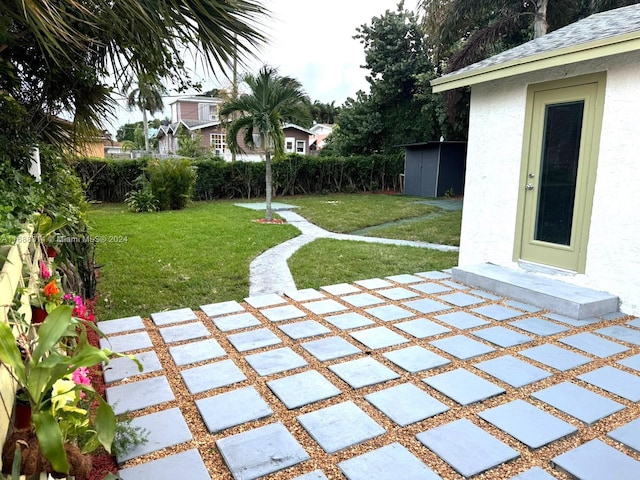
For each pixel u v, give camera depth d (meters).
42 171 4.00
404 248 6.93
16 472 1.02
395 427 2.12
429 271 5.40
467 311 3.83
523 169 4.57
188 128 23.53
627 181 3.70
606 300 3.73
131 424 2.11
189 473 1.80
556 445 1.99
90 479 1.76
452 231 8.69
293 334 3.29
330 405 2.32
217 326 3.45
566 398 2.39
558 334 3.32
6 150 2.95
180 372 2.69
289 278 5.06
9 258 1.64
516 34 12.19
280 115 9.73
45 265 2.60
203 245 6.85
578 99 4.02
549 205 4.38
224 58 2.38
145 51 2.79
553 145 4.29
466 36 13.34
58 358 1.19
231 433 2.08
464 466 1.83
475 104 5.04
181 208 12.13
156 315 3.68
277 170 16.09
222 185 15.34
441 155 15.84
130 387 2.50
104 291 4.47
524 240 4.65
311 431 2.08
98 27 2.53
